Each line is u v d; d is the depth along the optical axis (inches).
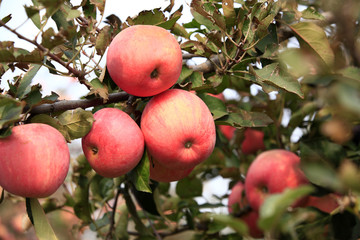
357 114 20.2
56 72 28.0
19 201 38.0
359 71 26.5
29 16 24.8
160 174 29.1
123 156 26.7
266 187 34.9
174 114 27.0
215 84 29.7
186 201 38.3
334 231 29.7
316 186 31.2
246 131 39.6
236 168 38.5
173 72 27.1
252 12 28.7
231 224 19.1
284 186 33.7
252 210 37.1
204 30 32.3
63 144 26.4
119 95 28.8
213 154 39.4
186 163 27.6
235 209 37.6
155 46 26.6
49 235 26.9
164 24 28.8
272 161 34.7
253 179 35.2
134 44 26.6
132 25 28.6
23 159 25.3
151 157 28.6
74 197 35.6
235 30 29.8
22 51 27.4
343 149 32.0
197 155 27.6
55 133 26.4
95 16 29.3
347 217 29.6
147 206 34.0
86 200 35.6
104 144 26.6
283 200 18.0
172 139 26.9
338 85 20.2
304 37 29.5
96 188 37.4
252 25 29.7
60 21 27.6
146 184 27.2
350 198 24.2
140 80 26.7
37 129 26.0
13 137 25.5
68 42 29.3
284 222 20.8
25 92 27.4
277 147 38.1
